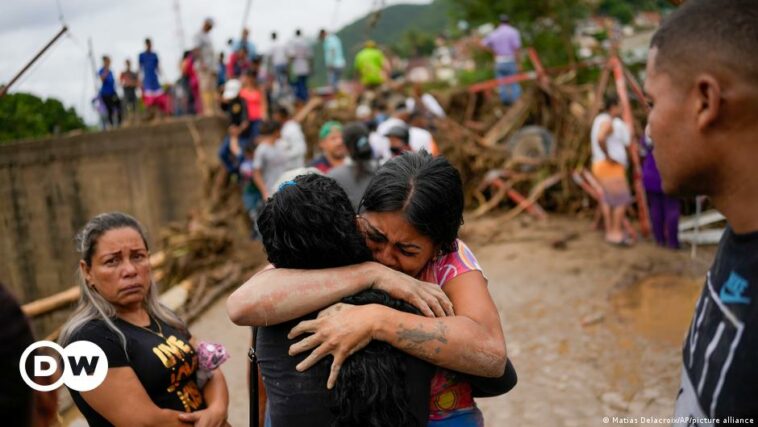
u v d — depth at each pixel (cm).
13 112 1551
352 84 1430
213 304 667
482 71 2077
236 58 1304
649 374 432
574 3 1825
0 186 1455
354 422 145
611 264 678
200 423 220
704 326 116
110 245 216
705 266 653
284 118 919
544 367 460
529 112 1045
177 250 750
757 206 105
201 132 1223
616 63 851
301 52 1375
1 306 103
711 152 108
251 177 867
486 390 170
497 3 1898
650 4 1547
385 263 170
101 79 1318
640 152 804
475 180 991
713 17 106
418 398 150
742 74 102
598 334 507
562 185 912
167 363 222
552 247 751
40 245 1478
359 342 146
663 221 724
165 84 1436
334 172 407
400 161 170
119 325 217
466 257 180
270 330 160
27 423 106
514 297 609
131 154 1307
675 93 111
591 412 391
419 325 149
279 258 162
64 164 1399
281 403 154
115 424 206
